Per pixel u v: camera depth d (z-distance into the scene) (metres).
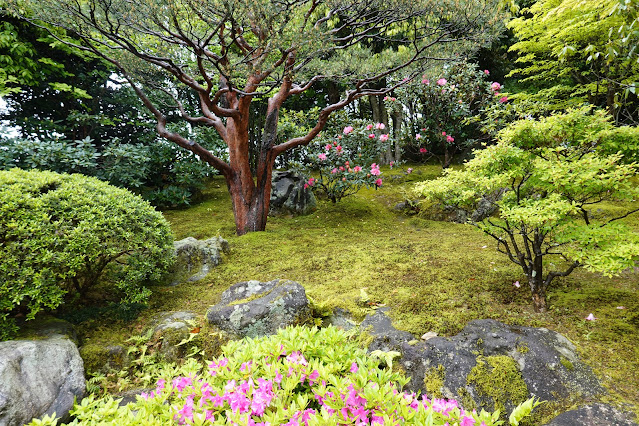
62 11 3.65
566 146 2.36
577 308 2.31
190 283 3.43
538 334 2.01
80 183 2.81
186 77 3.88
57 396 1.83
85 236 2.37
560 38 5.70
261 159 4.98
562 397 1.65
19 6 3.85
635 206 4.68
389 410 1.10
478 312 2.36
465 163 2.67
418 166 8.80
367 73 4.73
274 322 2.38
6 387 1.66
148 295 2.77
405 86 6.86
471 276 3.00
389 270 3.34
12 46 5.28
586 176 1.90
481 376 1.79
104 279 3.27
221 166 4.92
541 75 7.01
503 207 2.30
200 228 5.37
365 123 6.54
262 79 4.70
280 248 4.27
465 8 3.90
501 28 4.27
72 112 6.41
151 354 2.34
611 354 1.85
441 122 7.01
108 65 6.49
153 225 2.91
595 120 2.22
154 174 7.15
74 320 2.55
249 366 1.39
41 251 2.18
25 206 2.29
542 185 2.31
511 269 3.07
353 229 5.20
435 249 3.93
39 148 5.05
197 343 2.38
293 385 1.25
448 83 6.72
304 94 10.05
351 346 1.69
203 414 1.12
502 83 9.07
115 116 7.63
